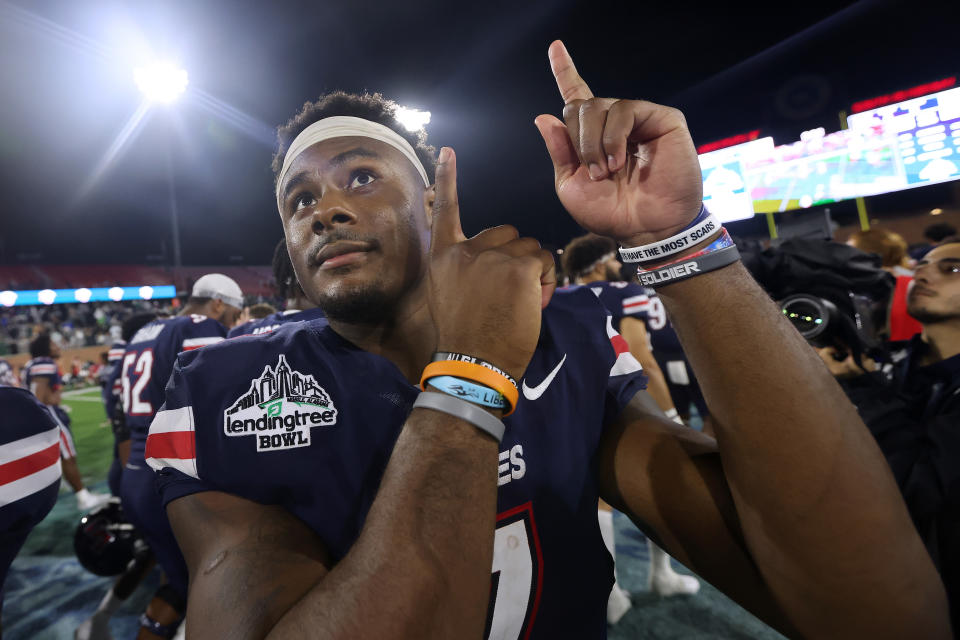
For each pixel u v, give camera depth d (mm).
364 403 667
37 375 4211
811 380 535
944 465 1065
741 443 547
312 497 638
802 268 1233
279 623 451
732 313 546
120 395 2951
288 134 928
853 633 580
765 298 570
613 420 793
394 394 677
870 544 531
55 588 2934
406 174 749
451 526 453
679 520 697
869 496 527
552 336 769
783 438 524
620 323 2523
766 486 542
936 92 5398
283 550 579
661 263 566
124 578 2328
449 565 441
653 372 2496
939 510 1054
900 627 568
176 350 2504
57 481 951
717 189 6410
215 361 709
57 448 958
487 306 525
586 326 792
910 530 562
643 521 750
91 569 2227
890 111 5512
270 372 690
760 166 6160
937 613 588
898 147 5488
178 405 680
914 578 559
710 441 745
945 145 5270
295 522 634
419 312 737
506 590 660
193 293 3271
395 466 491
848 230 8258
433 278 567
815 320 1226
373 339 729
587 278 2969
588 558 718
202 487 648
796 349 547
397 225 702
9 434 862
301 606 447
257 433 657
